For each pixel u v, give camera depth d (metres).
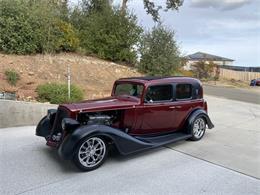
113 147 5.16
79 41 14.20
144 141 5.37
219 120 9.02
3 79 8.71
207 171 4.70
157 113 5.69
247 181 4.35
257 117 9.73
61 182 4.19
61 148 4.45
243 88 27.91
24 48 11.13
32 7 11.69
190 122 6.22
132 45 15.46
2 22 10.54
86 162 4.56
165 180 4.32
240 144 6.29
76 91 8.65
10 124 7.07
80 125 4.70
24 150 5.50
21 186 4.03
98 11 16.33
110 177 4.39
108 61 15.05
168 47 15.65
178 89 6.06
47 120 5.53
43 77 9.92
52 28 12.27
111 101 5.40
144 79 5.78
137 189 4.00
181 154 5.53
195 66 34.75
